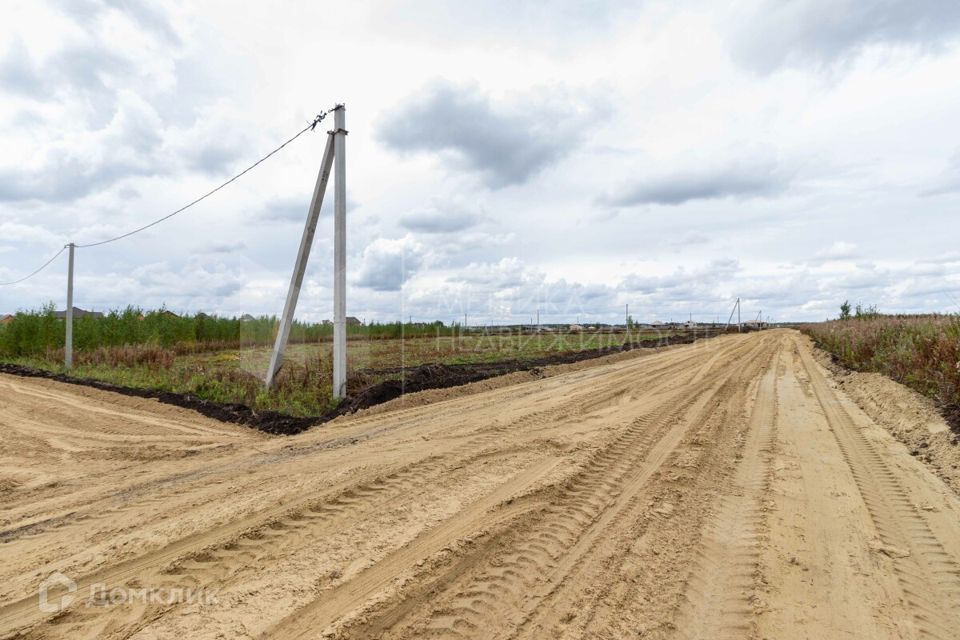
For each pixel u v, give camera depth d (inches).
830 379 567.2
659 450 282.5
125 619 126.0
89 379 641.6
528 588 142.0
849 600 140.3
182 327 1232.2
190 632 120.1
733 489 224.5
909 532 182.9
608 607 134.0
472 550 161.2
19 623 125.3
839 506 205.5
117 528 183.3
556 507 200.5
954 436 281.1
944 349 379.6
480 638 120.3
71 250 780.0
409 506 197.5
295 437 337.4
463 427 339.0
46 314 1098.7
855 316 1159.0
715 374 605.0
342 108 451.8
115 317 1156.5
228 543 165.6
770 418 365.4
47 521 195.8
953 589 146.6
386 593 135.7
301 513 190.5
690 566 157.0
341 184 449.4
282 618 125.3
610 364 800.9
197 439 342.6
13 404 475.8
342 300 446.0
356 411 398.3
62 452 314.5
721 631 125.8
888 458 270.1
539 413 382.9
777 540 175.3
